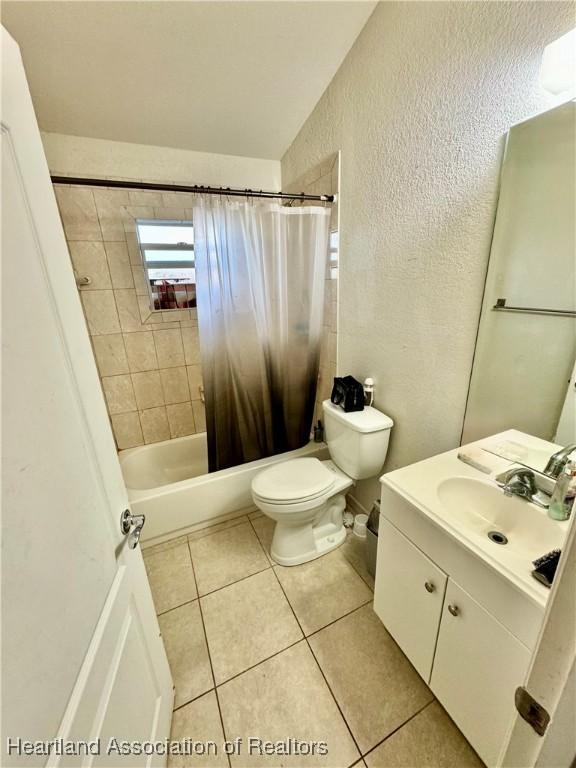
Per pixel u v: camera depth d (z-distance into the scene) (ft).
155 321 7.30
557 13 2.66
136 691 2.63
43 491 1.66
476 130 3.40
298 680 3.94
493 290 3.56
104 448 2.46
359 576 5.33
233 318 6.04
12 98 1.66
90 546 2.09
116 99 5.10
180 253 7.02
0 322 1.45
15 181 1.64
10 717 1.28
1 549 1.34
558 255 2.99
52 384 1.84
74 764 1.68
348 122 5.11
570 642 1.23
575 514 1.17
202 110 5.59
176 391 7.91
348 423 5.29
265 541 6.13
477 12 3.19
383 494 3.74
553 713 1.34
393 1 3.99
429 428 4.70
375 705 3.71
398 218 4.54
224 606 4.88
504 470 3.59
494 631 2.64
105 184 4.52
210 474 6.46
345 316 6.07
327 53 4.80
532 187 3.06
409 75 3.98
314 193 6.34
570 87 2.68
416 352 4.68
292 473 5.65
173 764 3.30
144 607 3.02
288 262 6.24
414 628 3.60
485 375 3.82
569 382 3.10
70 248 6.29
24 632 1.43
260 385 6.62
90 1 3.66
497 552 2.63
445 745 3.37
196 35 4.21
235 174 7.16
